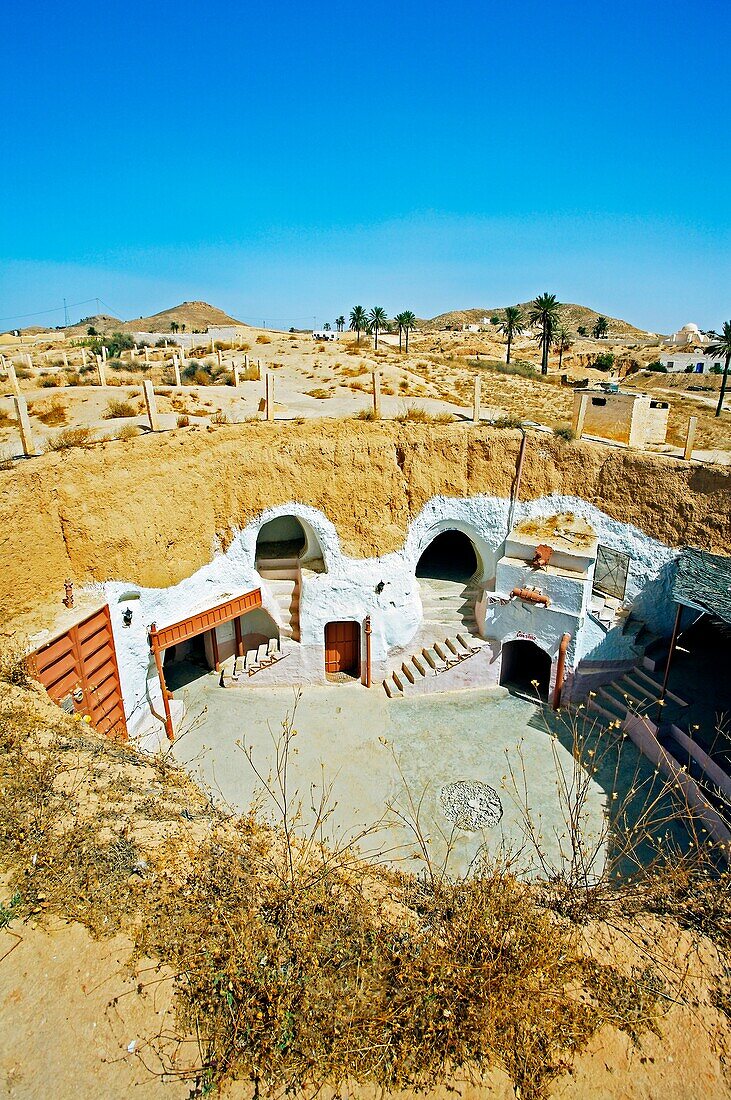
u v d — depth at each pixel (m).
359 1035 6.29
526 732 19.41
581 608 19.81
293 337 75.06
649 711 18.75
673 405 49.34
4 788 9.00
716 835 13.88
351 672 23.05
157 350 56.47
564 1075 6.31
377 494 21.73
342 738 19.02
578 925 8.09
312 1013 6.38
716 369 77.31
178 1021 6.26
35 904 7.26
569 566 20.42
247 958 6.75
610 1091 6.22
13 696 12.05
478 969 6.84
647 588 21.14
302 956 6.87
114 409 24.95
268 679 21.84
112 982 6.51
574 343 114.31
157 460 18.78
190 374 36.47
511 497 22.56
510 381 46.25
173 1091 5.76
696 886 9.11
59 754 10.18
